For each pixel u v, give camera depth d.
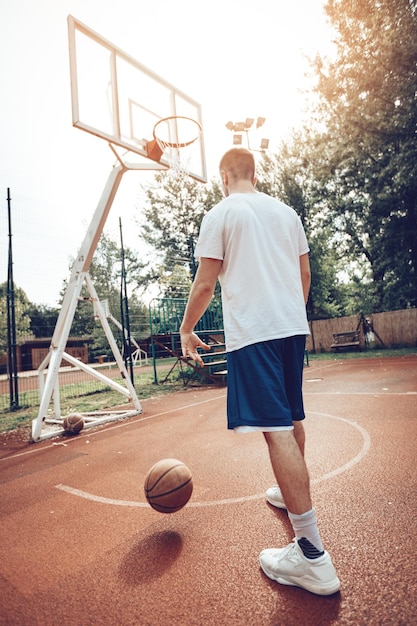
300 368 1.92
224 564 1.92
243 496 2.76
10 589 1.88
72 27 6.20
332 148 19.31
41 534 2.48
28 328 12.95
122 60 7.10
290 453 1.65
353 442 3.83
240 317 1.78
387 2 16.12
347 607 1.52
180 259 17.56
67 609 1.69
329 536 2.08
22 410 9.31
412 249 18.38
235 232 1.84
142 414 6.87
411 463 3.08
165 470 2.45
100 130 6.29
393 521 2.16
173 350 11.62
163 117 7.73
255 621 1.49
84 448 4.81
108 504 2.90
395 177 16.50
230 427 1.78
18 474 3.98
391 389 6.84
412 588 1.59
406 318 18.64
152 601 1.69
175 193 33.50
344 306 30.00
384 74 16.59
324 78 18.62
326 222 25.25
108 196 6.22
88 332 20.97
